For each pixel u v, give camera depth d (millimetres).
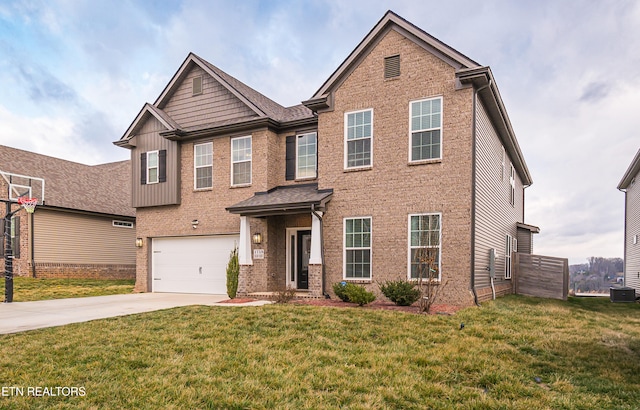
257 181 15023
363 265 12609
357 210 12797
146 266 17219
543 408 4609
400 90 12453
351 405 4617
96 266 23250
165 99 17453
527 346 7051
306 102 13609
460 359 6297
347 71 13320
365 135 12914
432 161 11828
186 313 9898
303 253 14820
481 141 12609
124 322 8906
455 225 11438
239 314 9508
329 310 9820
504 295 15055
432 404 4727
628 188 23438
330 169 13336
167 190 16594
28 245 20125
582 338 7656
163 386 5117
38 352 6539
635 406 4699
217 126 15570
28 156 23969
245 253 13961
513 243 19906
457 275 11305
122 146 17625
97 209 23250
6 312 10547
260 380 5391
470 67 11438
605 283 36875
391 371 5762
